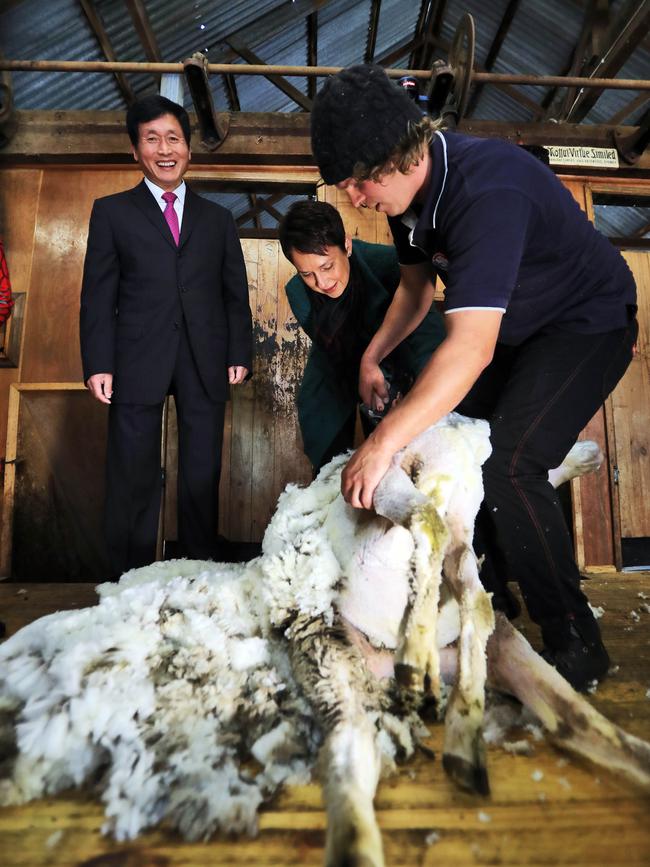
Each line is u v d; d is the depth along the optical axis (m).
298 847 1.02
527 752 1.30
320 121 1.40
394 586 1.39
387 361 2.53
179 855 1.00
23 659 1.38
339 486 1.58
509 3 4.87
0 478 3.76
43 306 3.86
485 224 1.44
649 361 4.23
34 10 3.75
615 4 4.30
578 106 4.13
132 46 4.37
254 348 4.05
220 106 5.51
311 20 4.96
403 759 1.28
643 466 4.15
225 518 3.96
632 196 4.21
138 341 2.67
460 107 3.66
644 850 1.00
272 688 1.35
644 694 1.62
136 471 2.68
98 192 3.96
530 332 1.82
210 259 2.79
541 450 1.72
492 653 1.42
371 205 1.56
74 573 3.91
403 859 0.98
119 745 1.22
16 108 4.11
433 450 1.47
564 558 1.69
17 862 0.99
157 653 1.39
